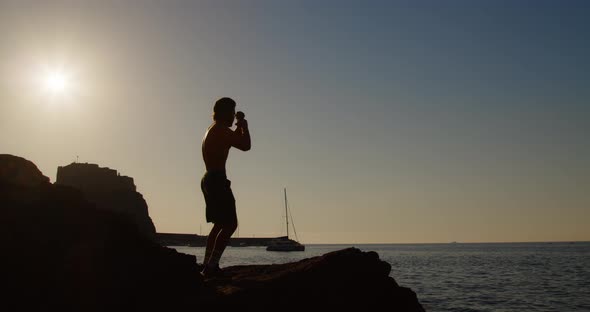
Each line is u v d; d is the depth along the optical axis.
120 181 87.88
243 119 7.25
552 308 26.89
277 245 113.56
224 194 6.79
